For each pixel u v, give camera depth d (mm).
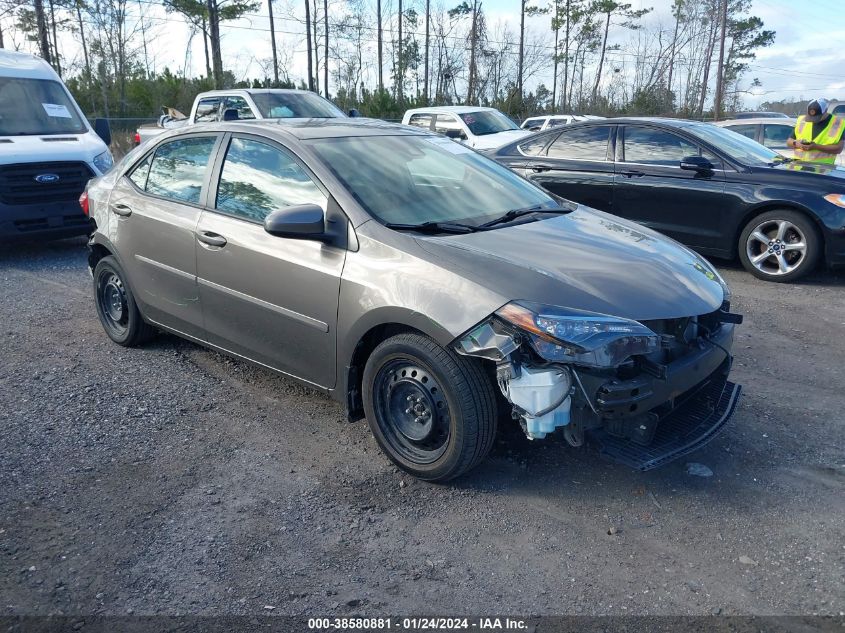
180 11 29906
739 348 5586
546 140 9109
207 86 26719
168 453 3977
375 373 3684
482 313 3230
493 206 4320
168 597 2844
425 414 3553
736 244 7746
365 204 3850
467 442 3395
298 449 4027
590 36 47312
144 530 3270
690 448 3398
